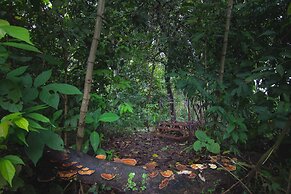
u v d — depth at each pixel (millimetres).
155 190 2279
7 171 1174
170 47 3666
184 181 2387
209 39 3127
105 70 3039
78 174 2273
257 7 2957
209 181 2443
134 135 4605
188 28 3490
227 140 3047
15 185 1514
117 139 4152
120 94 4348
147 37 4094
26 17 2717
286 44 2799
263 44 2959
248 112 2916
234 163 2652
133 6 3543
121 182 2299
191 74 3154
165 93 6301
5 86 1537
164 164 2877
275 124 2430
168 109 6152
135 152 3449
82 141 2652
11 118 1215
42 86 1828
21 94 1576
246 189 2412
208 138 2818
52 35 2752
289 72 2373
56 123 2537
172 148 3693
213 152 2713
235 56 3201
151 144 3963
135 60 4984
